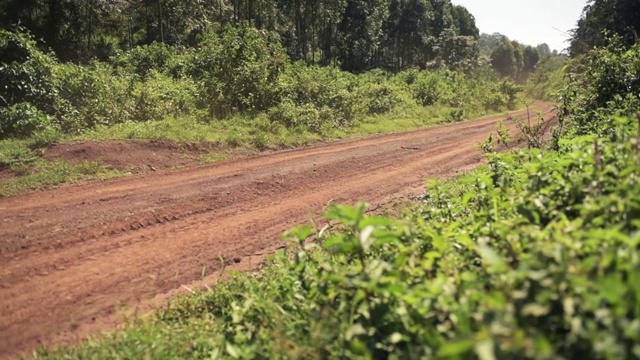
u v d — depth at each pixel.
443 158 12.42
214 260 5.37
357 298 2.72
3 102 10.88
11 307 4.14
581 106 8.36
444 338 2.32
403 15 59.94
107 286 4.62
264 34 18.55
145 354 3.24
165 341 3.42
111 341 3.52
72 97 11.75
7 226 5.91
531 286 2.16
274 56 17.05
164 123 12.00
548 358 1.75
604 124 6.30
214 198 7.68
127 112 12.48
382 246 3.81
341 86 19.73
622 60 8.30
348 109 17.94
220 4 36.47
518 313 2.08
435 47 64.56
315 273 3.63
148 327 3.55
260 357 3.04
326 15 43.75
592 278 2.14
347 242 3.04
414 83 29.92
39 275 4.74
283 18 42.69
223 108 14.47
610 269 2.18
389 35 60.19
